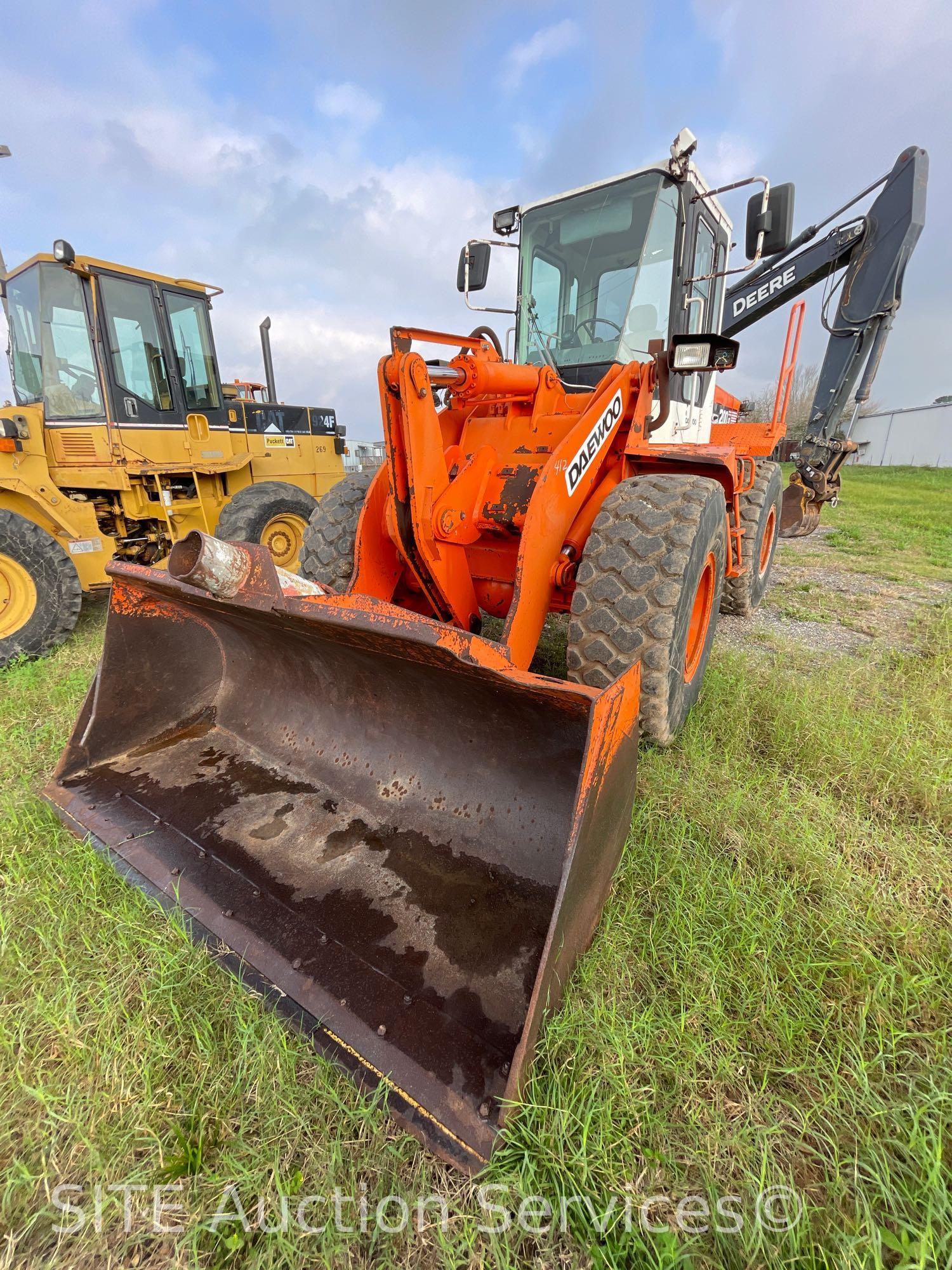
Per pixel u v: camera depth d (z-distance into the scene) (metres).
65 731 3.04
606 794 1.51
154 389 5.33
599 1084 1.36
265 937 1.71
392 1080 1.33
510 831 1.92
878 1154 1.24
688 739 2.82
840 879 1.95
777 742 2.80
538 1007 1.31
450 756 2.10
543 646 4.11
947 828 2.31
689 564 2.30
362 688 2.29
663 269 3.35
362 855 1.99
